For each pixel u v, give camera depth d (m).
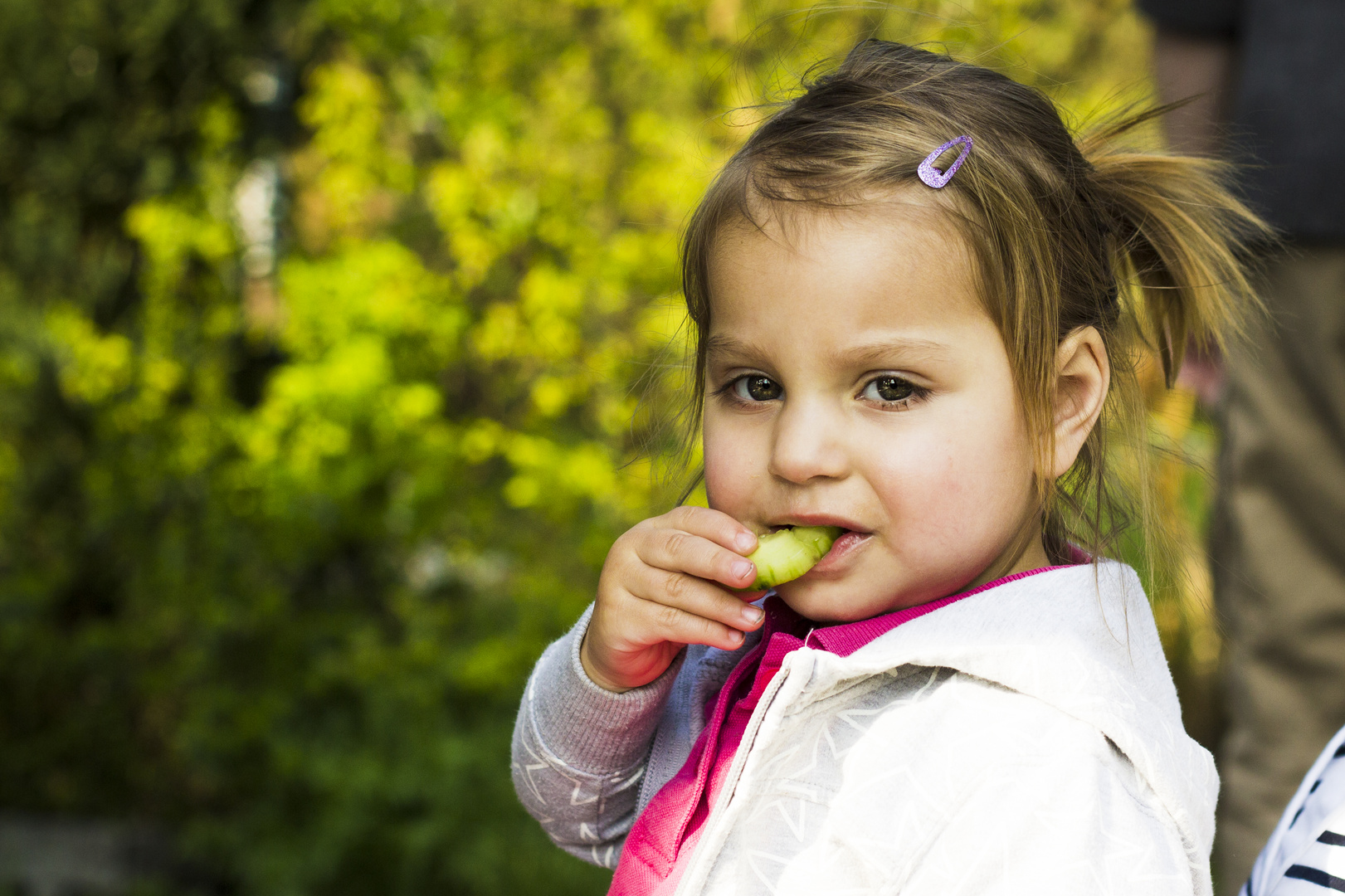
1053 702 1.07
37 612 4.17
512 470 4.01
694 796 1.18
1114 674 1.11
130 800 4.06
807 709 1.13
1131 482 1.37
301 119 4.28
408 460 3.61
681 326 1.71
